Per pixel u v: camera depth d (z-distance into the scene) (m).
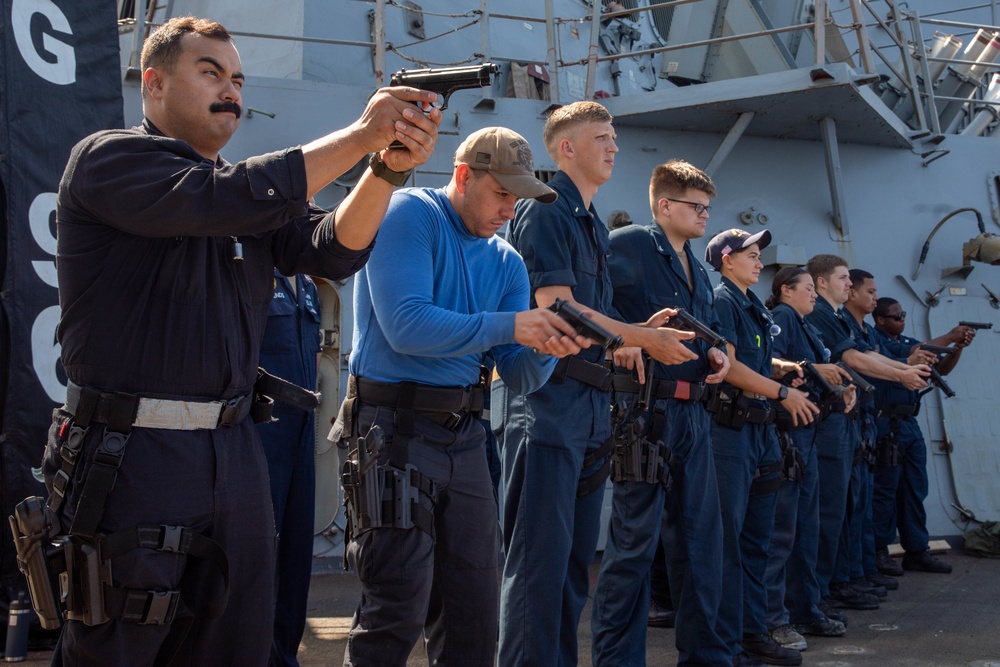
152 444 1.73
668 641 4.27
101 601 1.67
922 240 6.70
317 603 4.56
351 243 1.89
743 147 6.29
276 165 1.63
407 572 2.22
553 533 2.84
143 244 1.74
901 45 6.84
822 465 4.89
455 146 5.48
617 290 3.53
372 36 5.99
